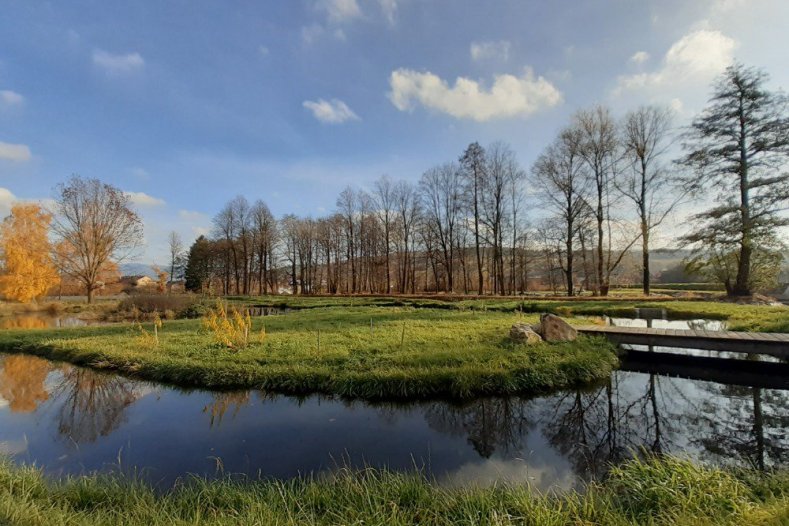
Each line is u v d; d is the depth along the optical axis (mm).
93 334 12805
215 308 23422
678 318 16656
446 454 4984
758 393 7508
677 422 6117
